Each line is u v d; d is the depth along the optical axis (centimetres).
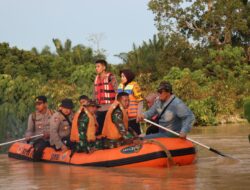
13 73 3441
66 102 954
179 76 2984
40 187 685
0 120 1970
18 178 768
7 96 2153
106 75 960
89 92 2272
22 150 1012
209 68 3531
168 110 873
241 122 2517
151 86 2553
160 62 3881
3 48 3650
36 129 1044
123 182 701
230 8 3762
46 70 3709
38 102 1037
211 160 916
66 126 949
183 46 3844
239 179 709
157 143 824
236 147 1142
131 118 942
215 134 1599
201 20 3919
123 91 947
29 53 3738
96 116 958
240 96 2758
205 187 653
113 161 841
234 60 3481
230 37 3831
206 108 2342
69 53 4378
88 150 884
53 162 937
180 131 866
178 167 829
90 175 772
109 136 868
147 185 674
